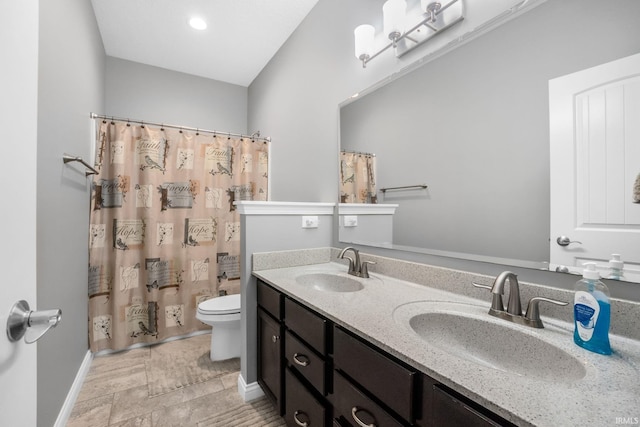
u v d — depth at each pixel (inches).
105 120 88.4
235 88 141.6
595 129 33.4
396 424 29.9
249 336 67.3
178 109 128.4
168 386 71.8
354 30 68.6
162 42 106.7
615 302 32.1
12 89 20.2
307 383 48.4
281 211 70.7
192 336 101.1
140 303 93.1
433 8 49.6
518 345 33.9
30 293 22.6
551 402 21.5
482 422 22.3
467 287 46.4
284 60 105.7
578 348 29.9
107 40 105.3
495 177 43.4
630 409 20.8
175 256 98.1
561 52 36.1
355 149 70.8
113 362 83.0
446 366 26.4
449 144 49.9
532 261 39.4
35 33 23.5
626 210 31.2
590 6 33.6
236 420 60.6
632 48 30.7
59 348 57.5
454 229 49.4
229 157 106.5
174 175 97.6
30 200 22.7
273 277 61.4
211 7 88.7
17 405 20.5
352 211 71.8
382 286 53.3
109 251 88.7
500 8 42.2
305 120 91.5
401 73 58.5
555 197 36.9
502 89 42.3
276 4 87.4
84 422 59.1
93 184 85.7
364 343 34.9
